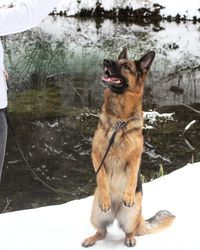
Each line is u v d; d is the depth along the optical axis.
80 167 7.79
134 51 17.02
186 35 20.33
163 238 3.96
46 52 16.53
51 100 11.36
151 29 21.69
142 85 4.03
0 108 3.65
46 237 4.00
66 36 19.42
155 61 15.92
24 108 10.70
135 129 3.81
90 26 21.98
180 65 15.41
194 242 3.87
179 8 23.73
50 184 7.14
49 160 8.02
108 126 3.81
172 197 5.08
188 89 12.78
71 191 6.92
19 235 4.04
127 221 3.86
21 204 6.49
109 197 3.83
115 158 3.84
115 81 3.83
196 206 4.78
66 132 9.33
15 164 7.84
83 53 16.48
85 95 11.80
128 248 3.79
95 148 3.87
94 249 3.78
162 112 10.71
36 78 13.34
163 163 8.13
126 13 24.22
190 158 8.37
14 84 12.73
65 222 4.41
